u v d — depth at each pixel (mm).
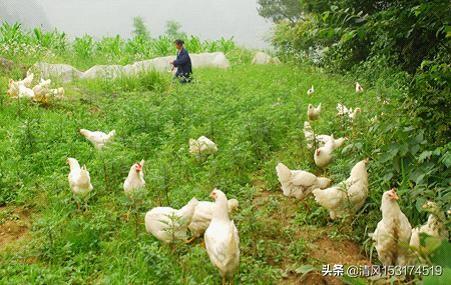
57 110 10453
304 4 13648
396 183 5648
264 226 5363
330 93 12000
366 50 15305
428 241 2875
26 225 5977
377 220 5324
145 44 25391
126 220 5820
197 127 8930
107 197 6410
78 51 22594
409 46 6293
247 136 8203
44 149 8016
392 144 5219
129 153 7594
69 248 5207
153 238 5320
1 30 20391
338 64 16609
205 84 13039
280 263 4926
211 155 7184
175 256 4926
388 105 5781
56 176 6836
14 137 8461
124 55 22625
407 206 5047
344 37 5176
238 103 10023
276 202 6027
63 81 14164
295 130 8320
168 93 11719
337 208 5391
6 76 13305
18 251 5293
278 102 10547
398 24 5258
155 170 6746
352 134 7430
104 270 4883
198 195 6160
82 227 5566
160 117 9273
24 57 16266
